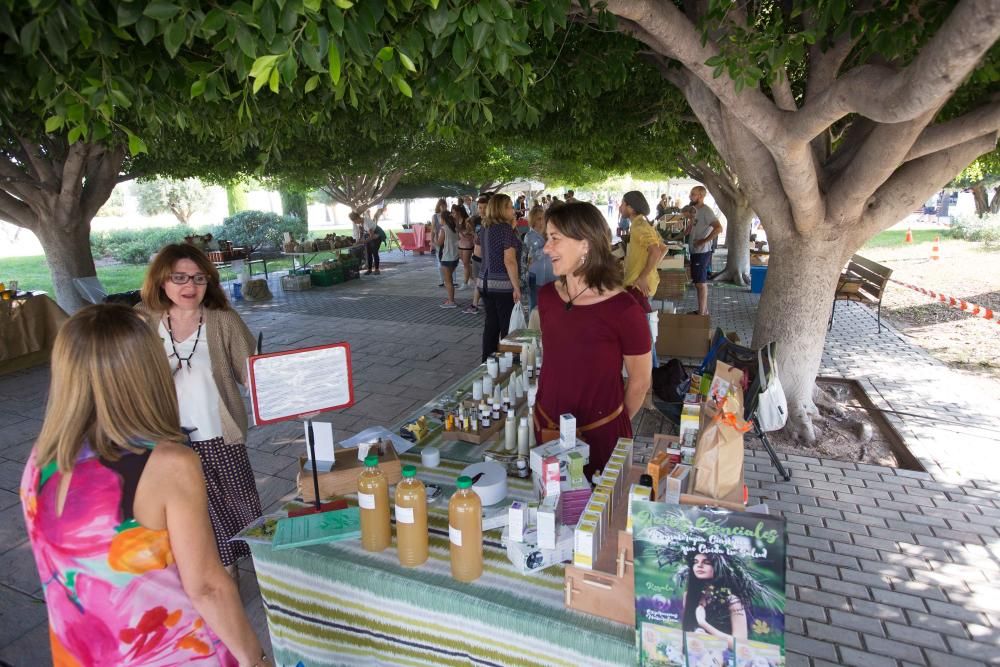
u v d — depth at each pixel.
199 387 2.50
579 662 1.44
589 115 5.66
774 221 4.40
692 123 7.48
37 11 1.61
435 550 1.76
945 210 32.75
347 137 9.10
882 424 4.92
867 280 8.56
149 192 33.06
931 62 2.25
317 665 1.87
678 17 2.94
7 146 7.79
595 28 4.01
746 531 1.22
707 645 1.29
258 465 4.34
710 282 12.73
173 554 1.23
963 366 6.46
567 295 2.25
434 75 2.50
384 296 11.59
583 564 1.46
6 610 2.89
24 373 6.69
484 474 2.03
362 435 2.50
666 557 1.29
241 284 11.73
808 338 4.59
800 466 4.21
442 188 19.94
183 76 2.54
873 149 3.63
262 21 1.59
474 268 9.66
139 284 15.16
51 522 1.17
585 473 2.02
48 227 8.34
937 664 2.48
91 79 1.94
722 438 1.46
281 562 1.80
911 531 3.42
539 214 7.50
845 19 2.86
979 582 2.97
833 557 3.19
